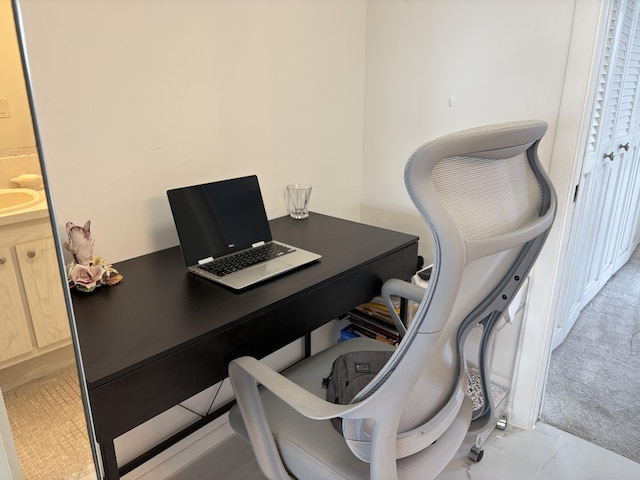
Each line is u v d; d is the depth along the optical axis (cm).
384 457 85
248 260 134
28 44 108
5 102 49
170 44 134
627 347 231
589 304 271
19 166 52
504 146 73
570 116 146
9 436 55
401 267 153
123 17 123
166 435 161
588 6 135
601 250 262
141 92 131
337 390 114
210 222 136
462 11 162
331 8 176
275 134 171
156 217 142
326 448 102
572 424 182
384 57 189
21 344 56
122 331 98
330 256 140
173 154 142
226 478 161
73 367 60
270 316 111
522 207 88
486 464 163
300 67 172
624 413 188
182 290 117
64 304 58
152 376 91
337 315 132
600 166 208
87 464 64
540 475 159
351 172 206
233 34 149
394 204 204
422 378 91
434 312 71
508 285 100
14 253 54
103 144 126
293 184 182
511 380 180
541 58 148
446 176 70
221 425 176
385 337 192
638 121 256
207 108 147
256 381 104
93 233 130
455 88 171
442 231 65
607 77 180
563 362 219
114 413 87
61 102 117
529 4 147
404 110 189
